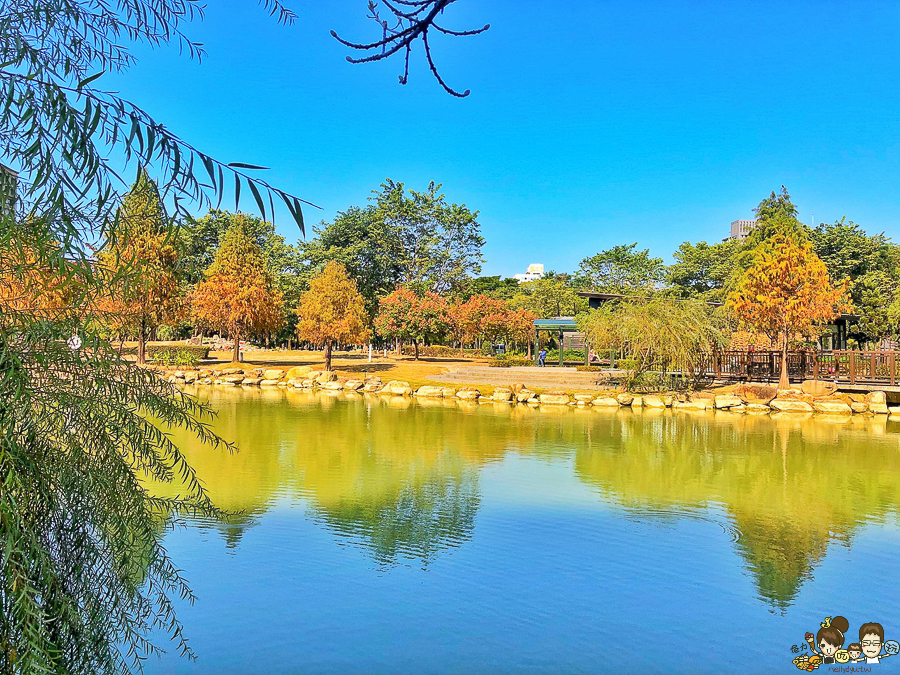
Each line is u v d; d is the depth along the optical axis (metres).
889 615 4.89
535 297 48.12
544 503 7.84
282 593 5.10
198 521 6.80
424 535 6.56
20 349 1.99
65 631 2.25
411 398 21.12
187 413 2.73
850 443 12.55
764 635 4.57
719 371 22.50
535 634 4.50
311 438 12.44
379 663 4.08
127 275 2.03
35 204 1.83
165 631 4.43
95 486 2.27
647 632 4.58
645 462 10.51
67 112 1.72
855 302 36.19
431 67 2.15
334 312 27.12
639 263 54.31
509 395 20.25
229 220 39.84
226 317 29.22
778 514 7.52
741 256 33.78
